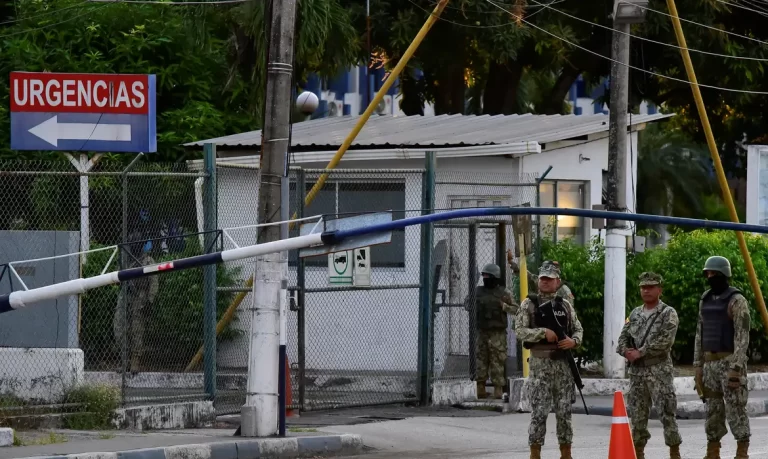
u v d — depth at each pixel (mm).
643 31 76000
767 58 79375
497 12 75125
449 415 39688
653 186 100375
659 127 98188
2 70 62531
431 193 41469
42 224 46094
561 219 54031
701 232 53906
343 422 37344
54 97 44688
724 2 75812
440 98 87625
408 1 78375
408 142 51188
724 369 29703
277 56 32625
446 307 45438
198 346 41344
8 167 47156
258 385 32438
